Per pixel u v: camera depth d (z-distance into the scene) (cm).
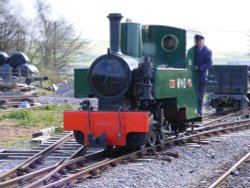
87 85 1156
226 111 2464
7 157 1104
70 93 3594
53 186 768
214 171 937
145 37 1240
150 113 1101
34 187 765
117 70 1084
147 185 816
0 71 3716
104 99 1101
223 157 1090
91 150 1150
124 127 1043
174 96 1165
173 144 1242
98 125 1061
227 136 1447
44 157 1059
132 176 874
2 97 2516
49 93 3641
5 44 5072
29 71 3809
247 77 2461
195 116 1307
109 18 1113
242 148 1216
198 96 1327
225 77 2477
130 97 1118
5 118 1953
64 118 1091
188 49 1248
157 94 1077
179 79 1192
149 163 998
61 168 896
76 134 1109
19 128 1675
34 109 2347
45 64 5266
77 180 830
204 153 1133
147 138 1074
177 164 1000
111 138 1054
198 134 1363
